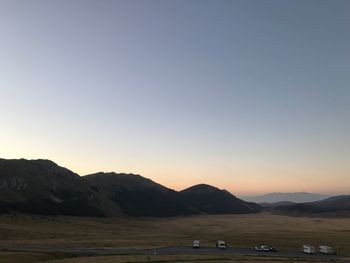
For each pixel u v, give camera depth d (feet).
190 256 441.27
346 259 493.77
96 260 383.45
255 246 638.12
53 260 391.65
